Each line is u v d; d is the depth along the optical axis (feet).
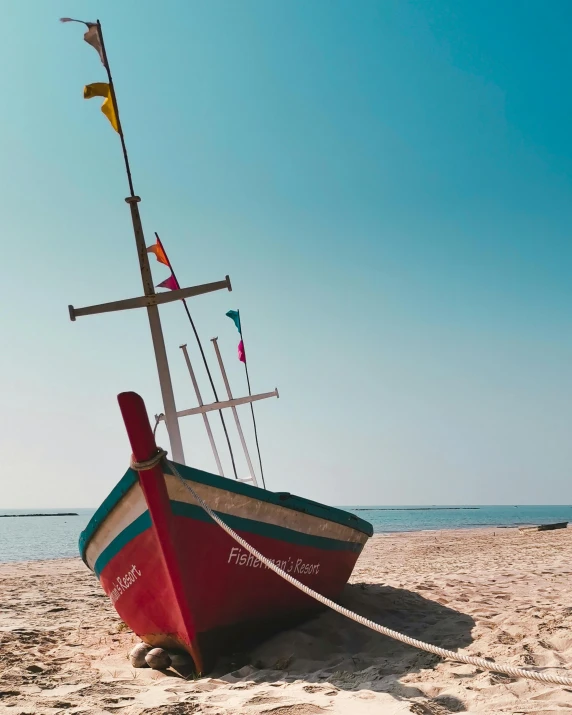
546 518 294.25
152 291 20.44
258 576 17.24
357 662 15.33
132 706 12.21
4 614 27.55
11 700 12.93
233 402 25.09
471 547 66.69
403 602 24.66
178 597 15.69
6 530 199.41
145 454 14.62
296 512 18.34
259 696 12.32
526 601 24.43
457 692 11.80
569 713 10.14
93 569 20.74
